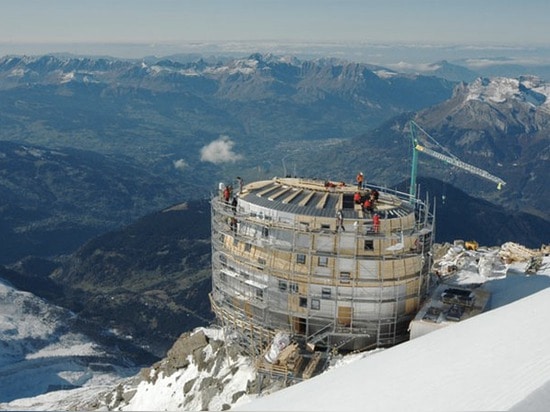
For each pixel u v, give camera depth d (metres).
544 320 48.78
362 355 66.88
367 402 35.62
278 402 38.31
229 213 77.69
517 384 34.41
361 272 70.12
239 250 76.44
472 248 116.50
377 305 70.56
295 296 71.62
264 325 73.50
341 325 71.00
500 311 58.00
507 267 91.94
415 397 35.22
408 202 82.69
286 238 71.56
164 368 89.44
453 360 42.72
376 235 70.19
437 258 112.81
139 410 84.56
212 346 83.44
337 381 42.78
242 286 75.94
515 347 42.59
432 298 73.69
